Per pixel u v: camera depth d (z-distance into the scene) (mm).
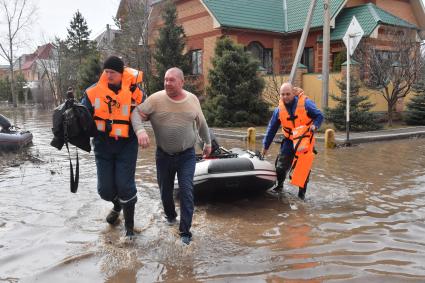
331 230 5242
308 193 7020
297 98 6621
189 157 5219
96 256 4539
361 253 4516
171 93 4980
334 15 21953
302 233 5168
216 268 4215
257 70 19188
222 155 7164
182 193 5023
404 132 14898
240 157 6938
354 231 5191
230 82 19031
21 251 4684
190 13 24688
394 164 9477
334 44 22375
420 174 8367
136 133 4770
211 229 5391
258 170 6594
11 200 6684
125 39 26562
